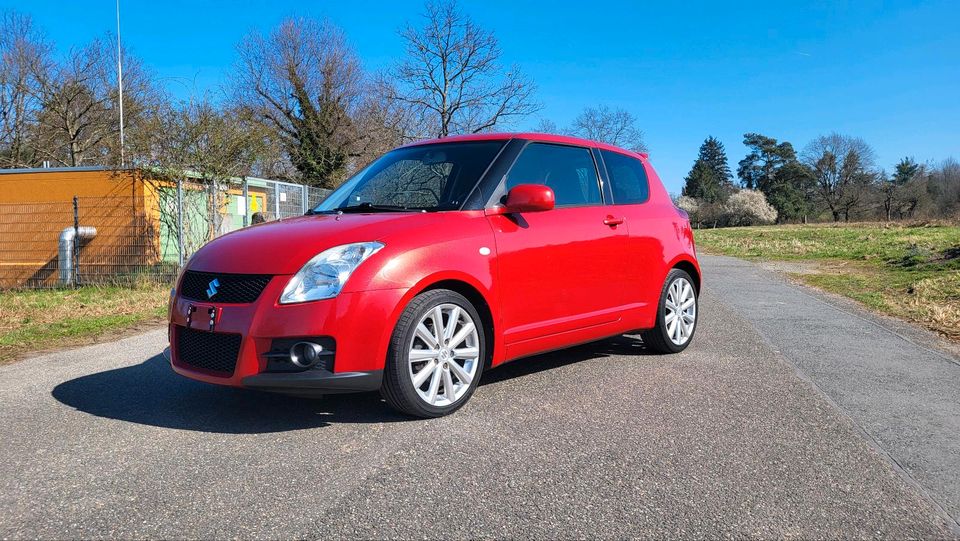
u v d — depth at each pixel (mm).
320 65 32500
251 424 3600
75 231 12164
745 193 94000
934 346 6078
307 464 3012
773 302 9352
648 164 5840
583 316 4625
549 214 4461
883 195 81062
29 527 2404
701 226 99125
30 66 30328
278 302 3316
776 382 4633
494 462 3053
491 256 3955
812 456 3193
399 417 3721
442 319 3727
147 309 8273
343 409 3879
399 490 2732
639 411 3893
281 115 33438
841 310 8492
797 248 23734
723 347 5910
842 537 2391
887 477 2951
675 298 5594
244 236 3859
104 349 5801
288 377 3287
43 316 7711
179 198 12500
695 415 3828
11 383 4547
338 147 32594
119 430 3502
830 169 88062
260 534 2355
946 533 2438
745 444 3348
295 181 32469
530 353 4305
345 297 3346
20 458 3092
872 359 5445
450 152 4590
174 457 3100
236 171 13914
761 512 2580
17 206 14438
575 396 4203
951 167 72688
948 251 15227
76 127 31375
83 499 2643
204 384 4512
